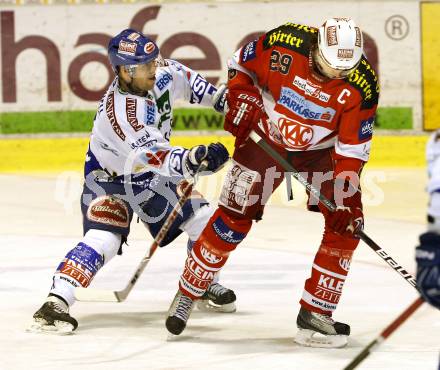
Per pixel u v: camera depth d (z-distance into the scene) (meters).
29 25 33.16
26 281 16.70
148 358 11.81
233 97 12.83
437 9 33.81
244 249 19.84
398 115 33.72
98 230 13.59
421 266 8.23
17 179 30.88
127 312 14.55
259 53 12.70
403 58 33.72
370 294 15.76
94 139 13.71
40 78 33.22
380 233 21.81
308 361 11.69
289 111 12.52
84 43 33.25
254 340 12.84
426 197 26.95
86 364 11.52
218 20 33.41
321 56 11.73
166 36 33.41
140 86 13.16
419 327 13.56
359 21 33.75
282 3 33.59
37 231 22.06
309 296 12.55
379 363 11.54
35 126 33.28
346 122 12.23
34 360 11.72
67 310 13.25
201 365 11.47
